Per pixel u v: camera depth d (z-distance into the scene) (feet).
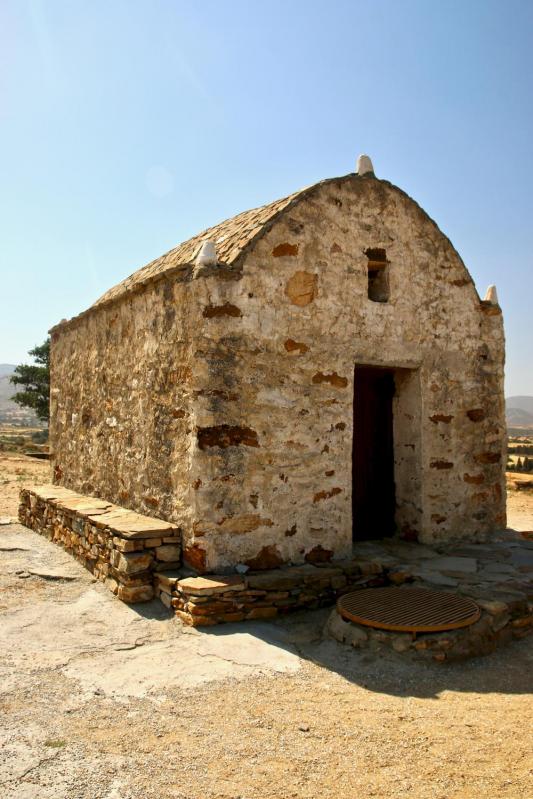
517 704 13.64
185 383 20.31
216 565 19.47
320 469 21.77
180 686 14.26
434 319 25.57
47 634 17.44
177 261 26.30
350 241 23.09
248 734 12.10
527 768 10.98
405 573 20.90
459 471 26.03
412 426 25.36
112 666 15.35
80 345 32.09
